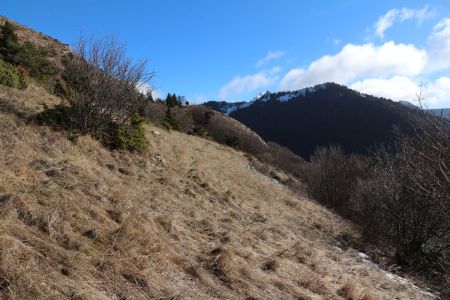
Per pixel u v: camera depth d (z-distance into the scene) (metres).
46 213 4.15
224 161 17.23
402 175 9.49
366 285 6.63
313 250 7.84
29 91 10.81
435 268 9.63
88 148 7.84
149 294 3.74
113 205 5.61
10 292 2.82
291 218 11.06
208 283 4.47
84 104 8.38
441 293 8.32
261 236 7.51
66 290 3.16
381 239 11.75
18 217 3.97
